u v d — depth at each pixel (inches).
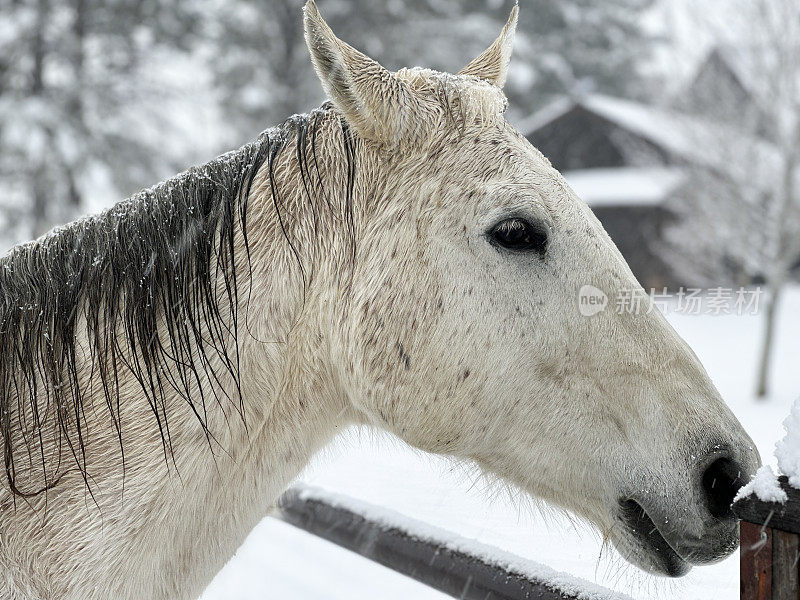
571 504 64.6
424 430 65.4
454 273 63.1
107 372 62.5
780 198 363.6
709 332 430.3
